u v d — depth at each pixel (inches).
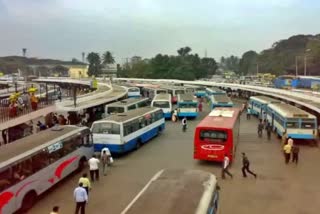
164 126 1632.6
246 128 1728.6
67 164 884.6
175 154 1181.1
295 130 1312.7
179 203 472.7
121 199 768.3
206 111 2420.0
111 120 1133.1
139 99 1893.5
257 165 1049.5
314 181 899.4
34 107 1185.4
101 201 756.6
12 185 665.0
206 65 6697.8
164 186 527.2
